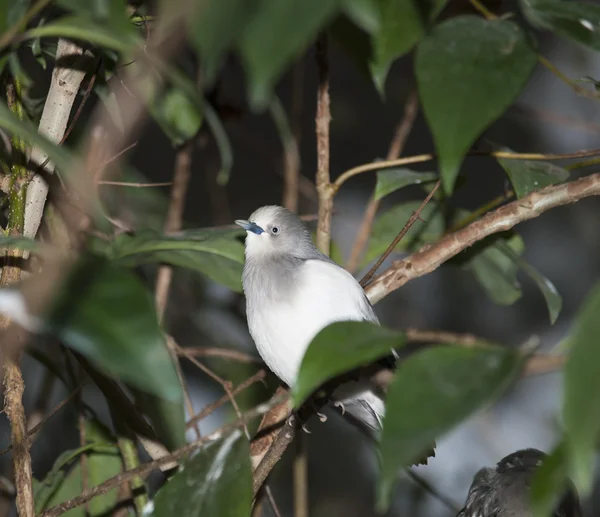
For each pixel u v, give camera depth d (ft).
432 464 39.52
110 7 10.86
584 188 18.45
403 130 31.14
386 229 26.53
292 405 10.08
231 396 23.91
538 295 44.06
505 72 10.60
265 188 42.75
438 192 25.68
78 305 10.41
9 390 16.94
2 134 18.94
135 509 22.45
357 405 22.98
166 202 34.73
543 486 9.60
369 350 10.21
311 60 42.42
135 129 25.20
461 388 9.56
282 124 26.53
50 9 17.47
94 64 18.43
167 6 8.61
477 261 26.55
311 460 39.42
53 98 17.26
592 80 18.02
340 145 42.98
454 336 18.30
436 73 10.59
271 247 22.63
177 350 27.09
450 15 24.52
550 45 43.57
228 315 38.37
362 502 38.81
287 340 21.53
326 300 21.29
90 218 24.11
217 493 13.43
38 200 17.63
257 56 8.37
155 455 21.33
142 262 23.34
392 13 10.96
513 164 21.44
